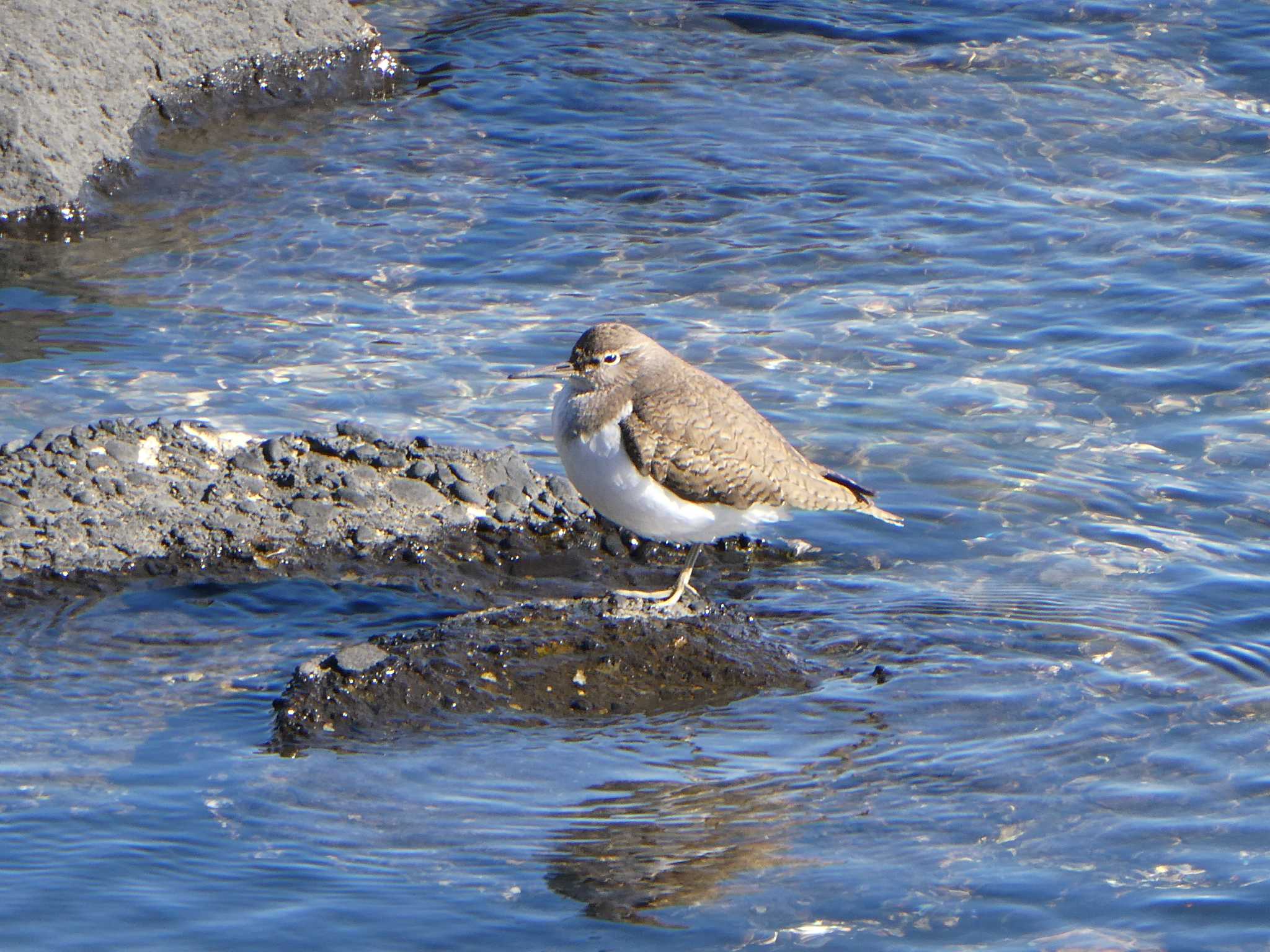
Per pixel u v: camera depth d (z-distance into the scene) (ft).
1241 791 32.30
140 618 39.34
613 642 37.58
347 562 42.52
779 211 67.10
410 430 49.85
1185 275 60.44
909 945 27.40
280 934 27.53
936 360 54.70
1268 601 40.40
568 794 32.32
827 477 40.73
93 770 32.53
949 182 69.31
